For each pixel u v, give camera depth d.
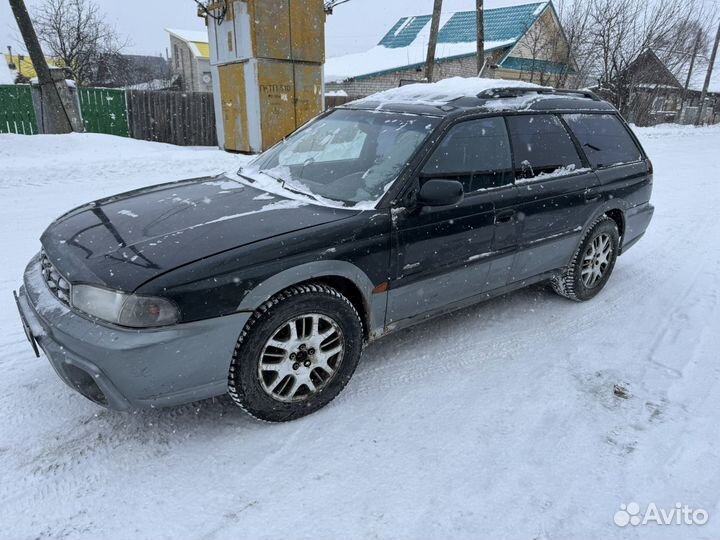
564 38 22.72
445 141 3.21
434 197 2.90
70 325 2.30
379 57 28.95
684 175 10.91
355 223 2.78
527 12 26.58
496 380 3.21
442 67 24.80
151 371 2.27
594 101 4.55
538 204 3.64
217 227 2.67
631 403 2.99
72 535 2.05
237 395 2.54
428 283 3.17
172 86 33.34
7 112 12.85
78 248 2.59
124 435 2.62
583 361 3.45
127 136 14.03
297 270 2.55
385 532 2.09
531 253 3.73
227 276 2.37
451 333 3.79
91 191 7.56
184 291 2.28
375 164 3.22
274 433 2.67
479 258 3.38
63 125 12.05
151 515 2.16
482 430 2.73
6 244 5.24
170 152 11.31
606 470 2.47
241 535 2.07
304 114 11.98
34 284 2.70
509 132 3.58
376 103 3.85
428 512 2.20
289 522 2.13
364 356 3.44
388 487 2.33
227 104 11.93
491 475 2.42
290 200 3.08
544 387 3.13
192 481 2.34
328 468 2.44
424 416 2.83
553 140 3.91
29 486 2.28
